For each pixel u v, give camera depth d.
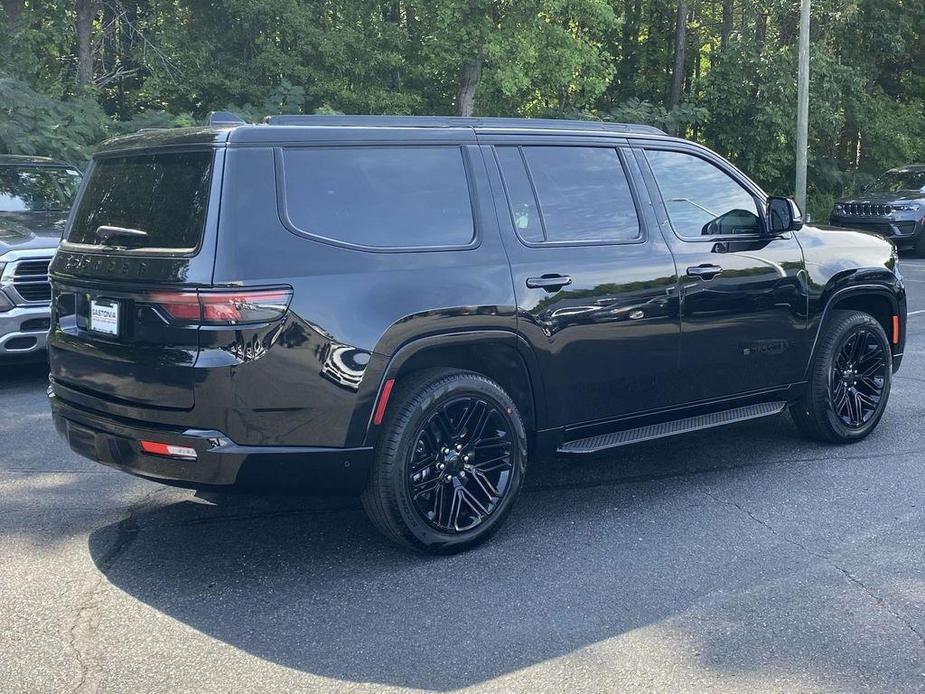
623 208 4.92
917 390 7.48
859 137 29.75
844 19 26.34
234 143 3.83
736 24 27.59
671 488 5.20
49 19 21.36
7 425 6.55
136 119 17.23
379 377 3.95
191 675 3.23
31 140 14.67
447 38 22.38
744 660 3.33
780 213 5.41
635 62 29.83
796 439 6.14
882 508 4.87
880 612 3.69
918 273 16.25
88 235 4.29
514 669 3.28
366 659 3.35
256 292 3.70
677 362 5.05
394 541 4.20
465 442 4.28
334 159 4.04
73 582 3.99
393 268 4.05
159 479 3.90
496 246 4.39
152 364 3.78
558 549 4.34
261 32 22.56
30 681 3.17
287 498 5.04
